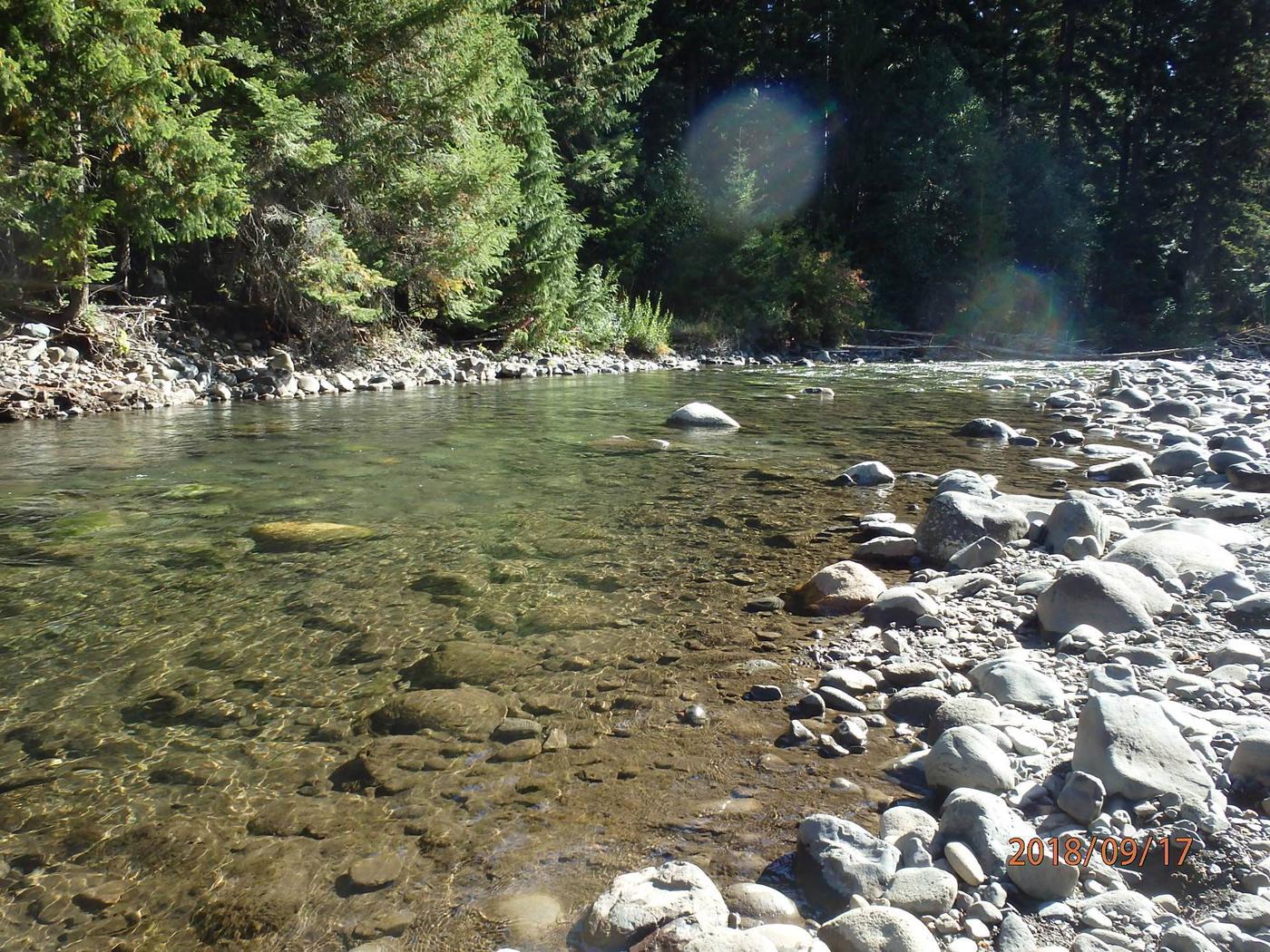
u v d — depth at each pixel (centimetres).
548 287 1786
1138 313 3142
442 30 1443
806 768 257
